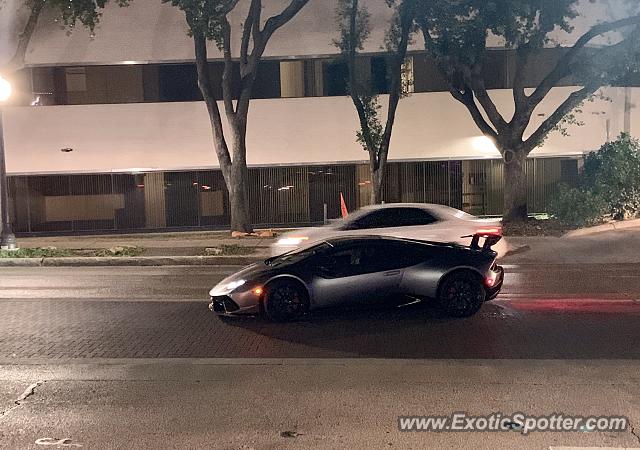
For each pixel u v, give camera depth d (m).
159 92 27.55
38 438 6.30
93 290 14.45
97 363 8.57
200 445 6.09
